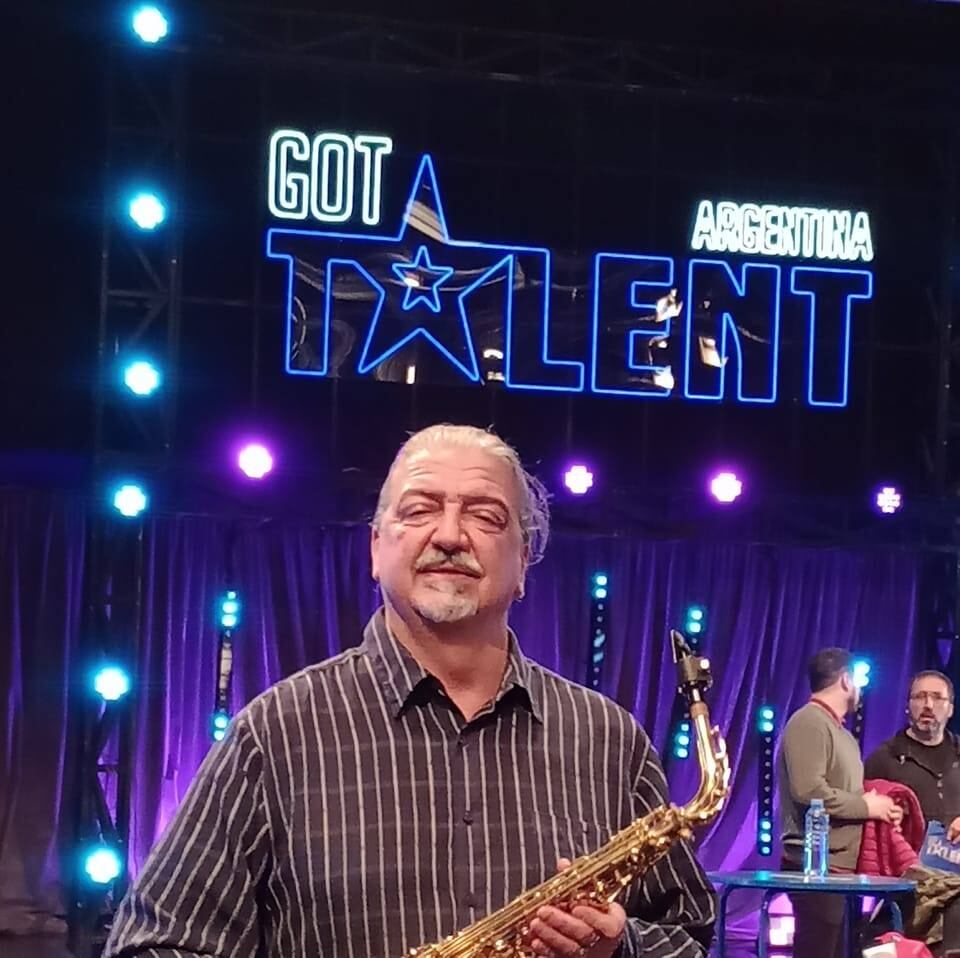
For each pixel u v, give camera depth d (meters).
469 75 8.15
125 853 7.52
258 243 8.19
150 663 7.95
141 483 7.64
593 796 2.44
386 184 8.24
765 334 8.50
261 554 8.09
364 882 2.30
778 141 8.69
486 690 2.43
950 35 8.90
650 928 2.51
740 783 8.50
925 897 5.76
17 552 8.03
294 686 2.41
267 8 8.00
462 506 2.40
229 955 2.33
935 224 8.83
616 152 8.53
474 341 8.23
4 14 8.44
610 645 8.38
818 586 8.60
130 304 7.87
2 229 8.45
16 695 8.02
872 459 8.72
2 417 8.40
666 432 8.59
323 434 8.25
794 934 6.60
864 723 8.55
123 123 8.01
